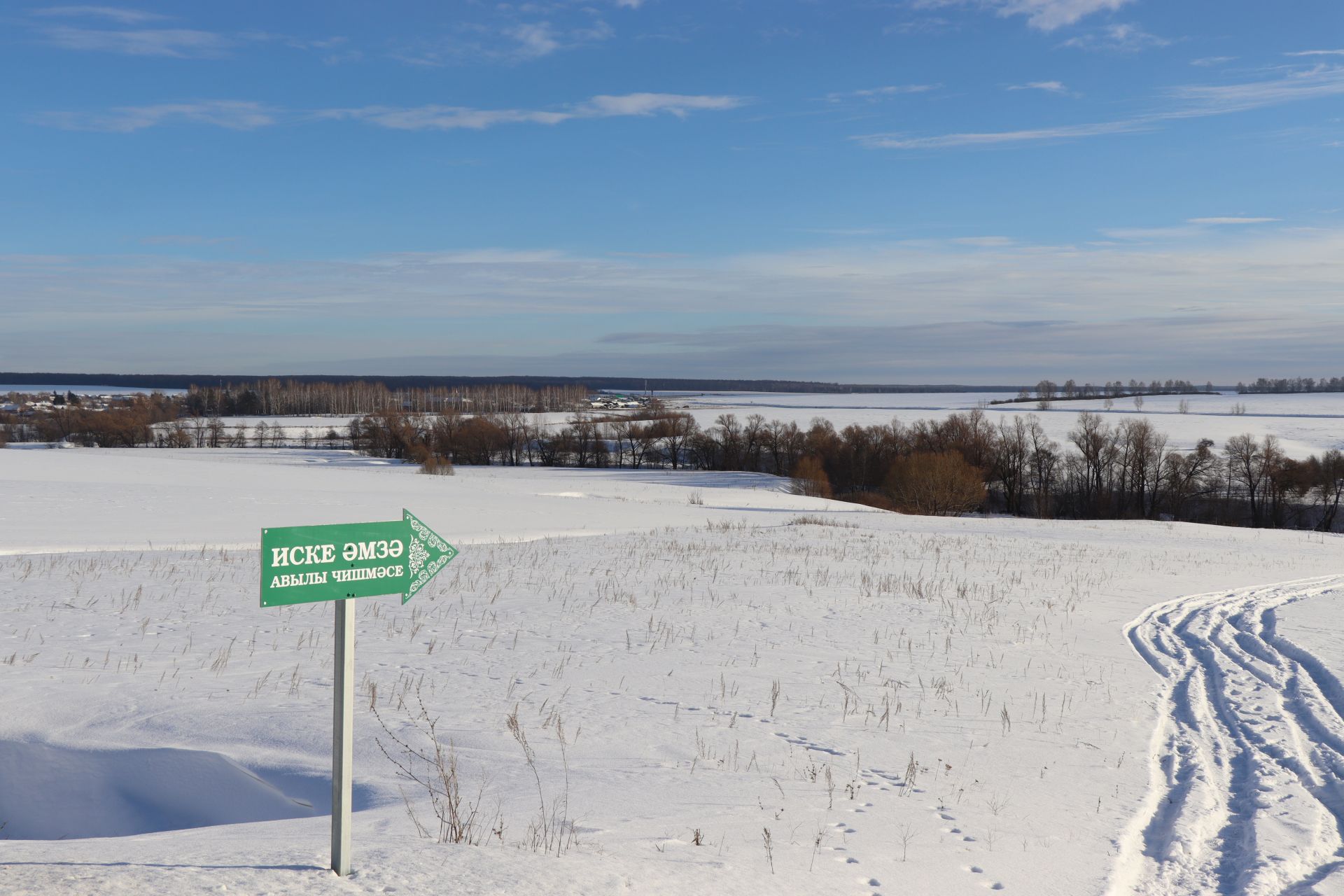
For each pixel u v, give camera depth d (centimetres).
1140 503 8025
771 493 6475
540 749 842
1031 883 556
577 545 2970
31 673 1080
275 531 460
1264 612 1888
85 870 464
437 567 529
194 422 14825
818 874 546
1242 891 552
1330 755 855
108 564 2150
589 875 504
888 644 1421
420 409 18700
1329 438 11162
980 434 8744
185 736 870
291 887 454
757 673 1196
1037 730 948
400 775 760
